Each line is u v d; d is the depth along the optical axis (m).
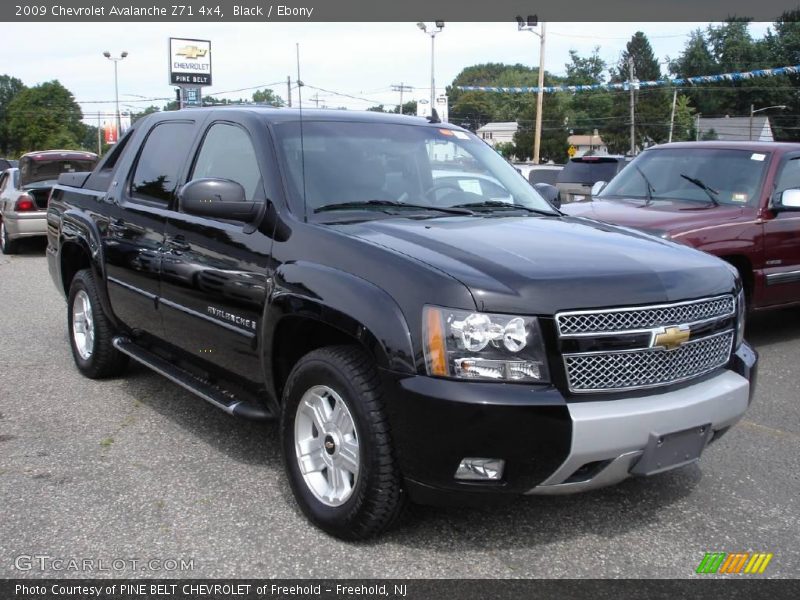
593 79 92.69
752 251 6.97
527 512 3.84
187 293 4.48
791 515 3.88
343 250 3.54
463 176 4.68
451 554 3.42
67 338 7.42
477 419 3.03
